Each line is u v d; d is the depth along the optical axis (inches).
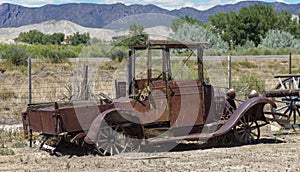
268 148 426.6
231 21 2615.7
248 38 2581.2
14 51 1107.3
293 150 415.8
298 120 567.2
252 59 1393.9
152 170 339.0
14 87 808.3
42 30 6501.0
